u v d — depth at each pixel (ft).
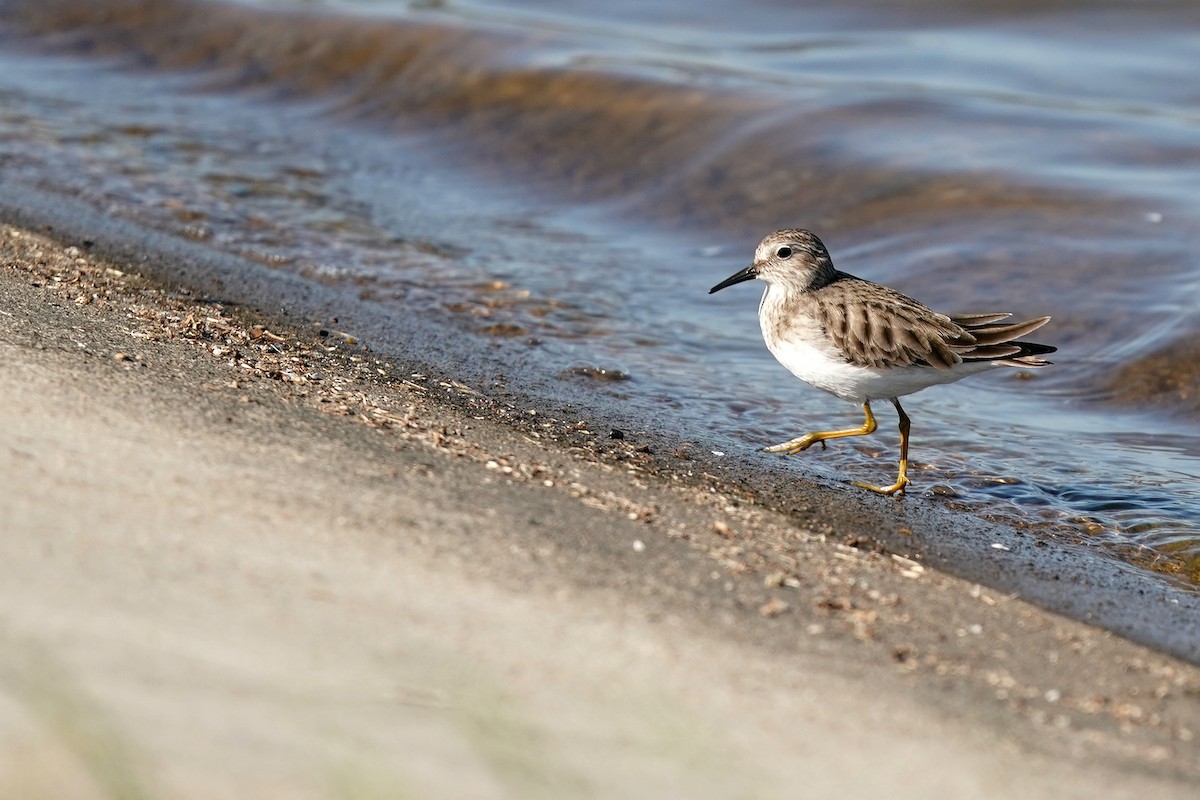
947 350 40.75
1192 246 62.23
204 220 61.52
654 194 71.56
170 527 23.67
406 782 17.94
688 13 98.53
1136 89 82.99
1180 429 49.49
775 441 44.96
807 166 72.02
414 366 44.57
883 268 62.95
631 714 20.97
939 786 20.67
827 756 21.01
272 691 19.52
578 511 30.30
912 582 30.94
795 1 99.71
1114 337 56.13
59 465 25.02
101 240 53.83
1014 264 62.03
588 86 81.00
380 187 71.41
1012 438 47.62
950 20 95.96
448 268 59.67
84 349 33.22
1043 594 33.19
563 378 47.70
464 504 28.60
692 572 27.99
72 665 19.02
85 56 89.45
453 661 21.39
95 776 16.79
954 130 75.05
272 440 29.68
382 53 87.20
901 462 41.78
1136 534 39.68
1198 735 24.70
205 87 85.87
